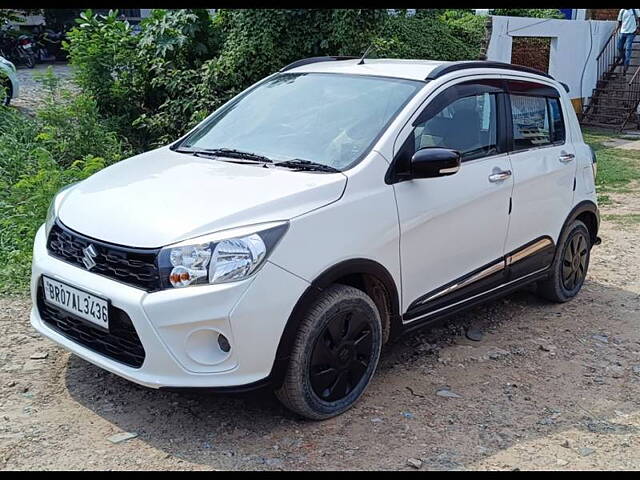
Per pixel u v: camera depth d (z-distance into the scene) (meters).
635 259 7.57
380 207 4.18
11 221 6.76
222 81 10.15
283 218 3.77
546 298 6.13
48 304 4.12
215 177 4.21
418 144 4.48
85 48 10.72
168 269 3.57
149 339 3.57
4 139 9.01
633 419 4.31
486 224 4.94
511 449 3.91
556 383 4.73
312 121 4.73
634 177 11.84
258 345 3.63
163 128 10.29
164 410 4.11
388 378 4.66
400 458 3.76
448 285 4.75
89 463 3.60
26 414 4.02
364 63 5.30
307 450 3.79
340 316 4.00
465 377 4.73
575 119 6.19
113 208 3.97
